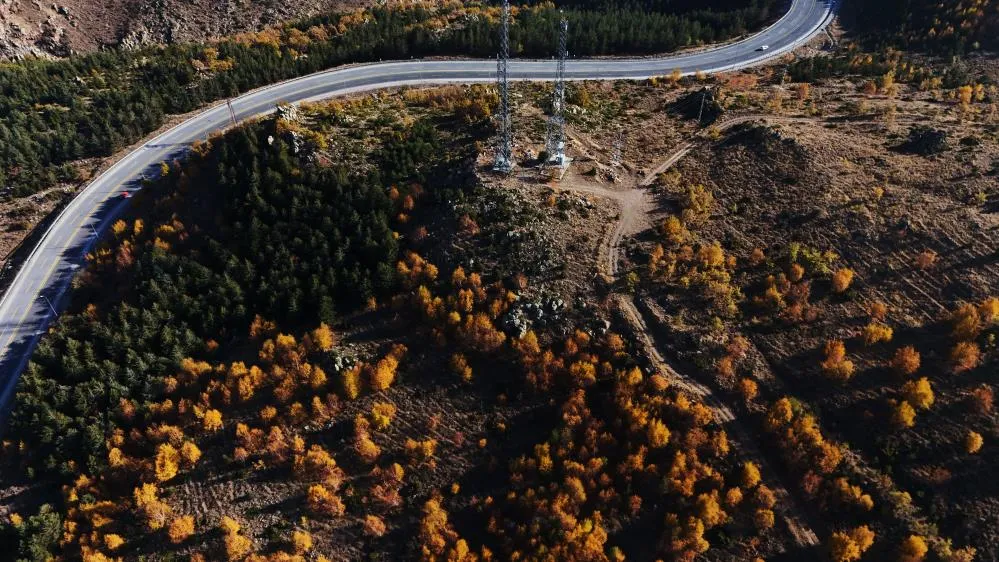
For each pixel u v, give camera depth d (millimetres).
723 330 79000
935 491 65312
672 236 89188
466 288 85000
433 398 81062
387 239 91000
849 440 69812
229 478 77688
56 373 86438
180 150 120625
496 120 110625
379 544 72625
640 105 123125
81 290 97250
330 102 121938
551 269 86250
